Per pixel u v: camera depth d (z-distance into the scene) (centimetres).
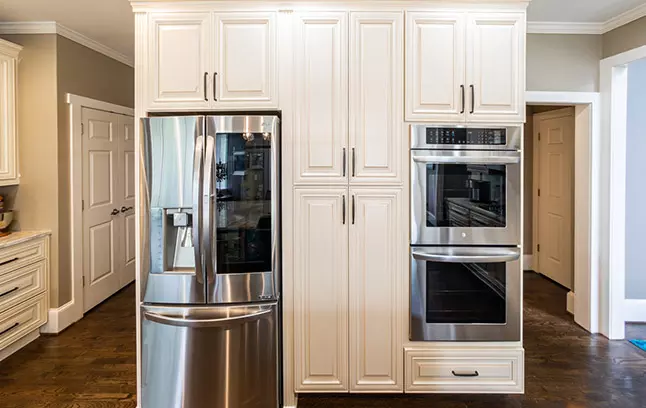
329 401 258
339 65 236
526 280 523
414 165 236
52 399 258
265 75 235
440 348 243
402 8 235
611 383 277
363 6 235
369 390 245
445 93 236
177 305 227
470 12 235
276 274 232
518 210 237
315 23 236
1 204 338
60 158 361
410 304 242
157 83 236
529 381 280
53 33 351
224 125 221
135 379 282
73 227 377
